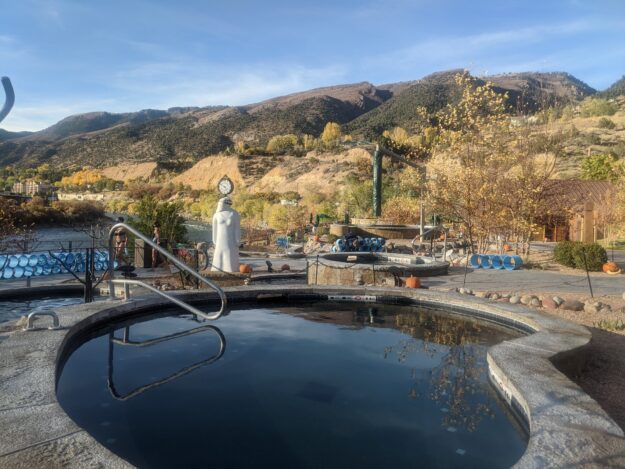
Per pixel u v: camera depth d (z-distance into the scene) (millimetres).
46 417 2646
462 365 4508
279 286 7840
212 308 7051
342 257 14469
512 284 11219
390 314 6949
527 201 16688
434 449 2754
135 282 5836
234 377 4031
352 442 2826
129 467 2172
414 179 19641
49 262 11375
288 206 44281
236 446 2736
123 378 3936
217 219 11445
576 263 14500
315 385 3873
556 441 2504
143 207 17391
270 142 136750
